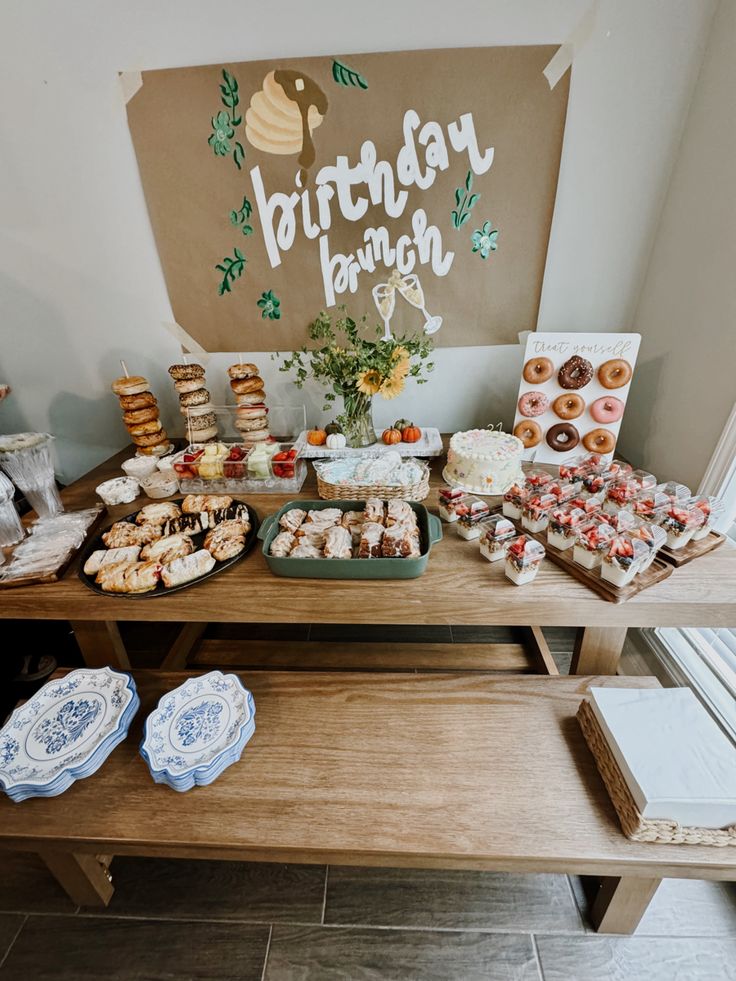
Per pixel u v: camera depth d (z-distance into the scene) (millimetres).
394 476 1384
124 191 1548
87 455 2082
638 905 1004
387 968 1043
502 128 1412
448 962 1050
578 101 1389
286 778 969
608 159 1463
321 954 1069
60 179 1531
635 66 1340
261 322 1747
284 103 1396
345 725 1076
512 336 1744
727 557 1175
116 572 1143
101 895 1154
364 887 1183
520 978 1025
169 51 1348
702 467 1372
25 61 1364
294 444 1710
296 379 1858
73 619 1157
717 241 1279
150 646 1938
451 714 1099
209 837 871
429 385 1865
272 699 1146
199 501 1445
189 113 1418
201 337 1791
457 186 1493
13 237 1629
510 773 968
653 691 1031
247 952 1080
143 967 1067
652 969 1036
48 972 1069
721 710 1388
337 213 1545
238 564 1220
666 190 1494
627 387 1520
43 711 1100
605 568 1051
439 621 1097
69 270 1688
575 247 1598
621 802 878
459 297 1670
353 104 1391
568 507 1269
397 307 1692
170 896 1185
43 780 932
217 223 1575
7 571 1188
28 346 1835
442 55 1324
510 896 1158
